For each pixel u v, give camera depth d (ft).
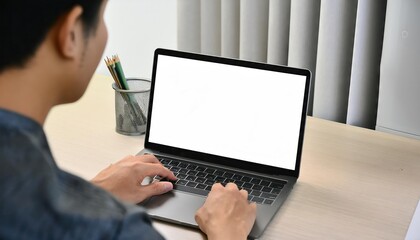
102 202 1.99
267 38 6.01
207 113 4.50
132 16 7.38
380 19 5.46
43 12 1.97
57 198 1.90
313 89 5.92
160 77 4.61
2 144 1.90
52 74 2.09
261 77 4.39
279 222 3.89
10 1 1.93
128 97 4.85
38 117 2.11
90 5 2.08
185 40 6.42
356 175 4.44
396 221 3.93
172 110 4.59
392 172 4.50
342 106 5.79
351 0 5.49
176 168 4.39
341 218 3.95
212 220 3.64
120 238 1.91
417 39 4.90
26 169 1.88
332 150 4.78
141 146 4.80
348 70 5.70
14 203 1.83
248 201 4.00
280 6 5.74
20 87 2.02
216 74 4.48
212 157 4.49
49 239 1.84
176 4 6.82
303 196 4.17
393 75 5.08
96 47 2.23
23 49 1.98
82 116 5.27
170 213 3.87
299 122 4.31
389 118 5.21
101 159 4.61
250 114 4.41
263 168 4.37
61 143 4.83
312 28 5.73
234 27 6.11
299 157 4.30
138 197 3.92
